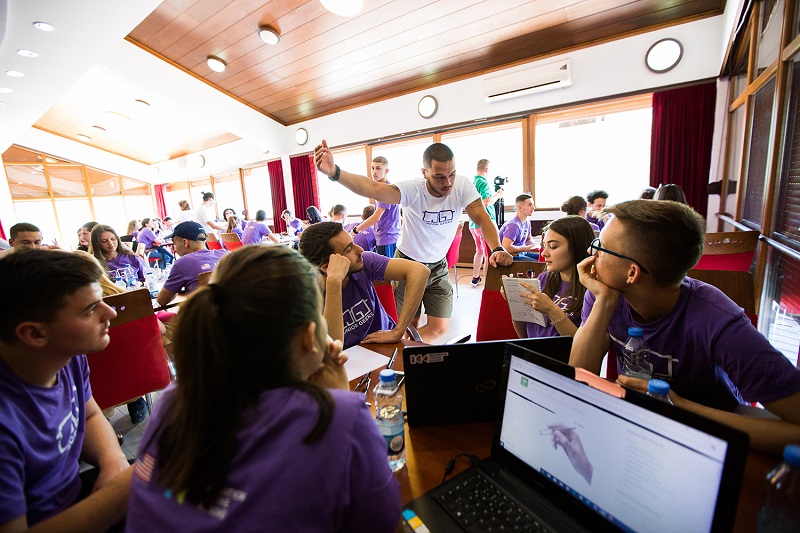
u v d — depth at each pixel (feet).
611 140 15.31
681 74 12.45
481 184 14.20
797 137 5.83
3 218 26.35
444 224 7.51
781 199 6.29
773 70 6.67
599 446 1.95
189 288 8.00
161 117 24.07
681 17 12.14
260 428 1.54
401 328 5.02
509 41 14.03
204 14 14.02
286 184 25.53
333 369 2.78
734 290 3.98
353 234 14.12
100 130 26.68
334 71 17.20
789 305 5.91
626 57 13.24
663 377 3.23
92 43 11.47
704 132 12.34
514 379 2.40
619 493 1.86
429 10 12.77
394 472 2.59
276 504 1.40
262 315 1.60
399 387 3.16
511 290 4.55
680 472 1.65
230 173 29.96
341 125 21.57
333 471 1.50
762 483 2.22
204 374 1.55
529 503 2.15
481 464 2.48
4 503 2.13
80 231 12.91
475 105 16.80
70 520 2.36
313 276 1.86
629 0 11.60
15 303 2.38
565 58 14.24
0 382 2.41
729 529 1.49
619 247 2.85
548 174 16.56
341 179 6.41
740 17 8.66
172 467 1.52
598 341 3.17
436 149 6.65
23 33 10.46
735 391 3.41
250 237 18.85
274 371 1.71
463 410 3.06
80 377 3.26
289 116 22.86
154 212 36.17
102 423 3.43
